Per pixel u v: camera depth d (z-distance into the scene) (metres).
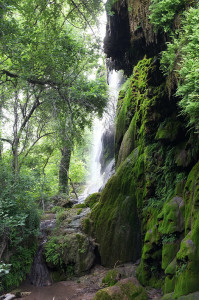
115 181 7.63
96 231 7.41
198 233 3.50
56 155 14.17
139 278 5.11
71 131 8.16
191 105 2.80
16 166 8.17
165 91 4.80
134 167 6.96
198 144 4.07
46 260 6.96
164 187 5.16
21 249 6.73
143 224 5.74
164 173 5.20
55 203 11.62
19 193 6.97
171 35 3.76
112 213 7.23
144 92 7.37
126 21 5.03
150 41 4.29
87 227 7.60
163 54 3.81
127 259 6.57
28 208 7.34
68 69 7.79
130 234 6.74
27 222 7.14
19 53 6.38
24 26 6.49
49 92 7.97
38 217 7.50
